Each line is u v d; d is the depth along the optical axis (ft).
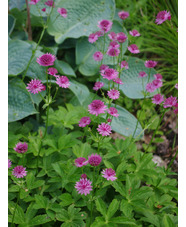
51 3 3.14
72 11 3.82
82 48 3.89
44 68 3.35
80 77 4.09
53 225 2.53
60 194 2.60
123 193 2.46
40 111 3.55
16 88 3.11
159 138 3.51
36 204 2.37
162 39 4.61
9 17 3.67
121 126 3.39
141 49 4.36
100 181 2.48
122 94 3.98
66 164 2.66
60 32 3.78
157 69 4.34
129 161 2.85
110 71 2.51
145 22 4.54
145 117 3.73
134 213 2.59
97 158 2.16
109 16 3.87
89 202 2.47
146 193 2.45
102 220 2.27
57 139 2.91
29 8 3.76
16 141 2.74
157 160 3.46
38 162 2.72
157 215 2.49
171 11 4.47
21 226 2.29
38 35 4.00
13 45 3.32
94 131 3.00
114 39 2.88
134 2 4.76
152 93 3.67
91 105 2.28
